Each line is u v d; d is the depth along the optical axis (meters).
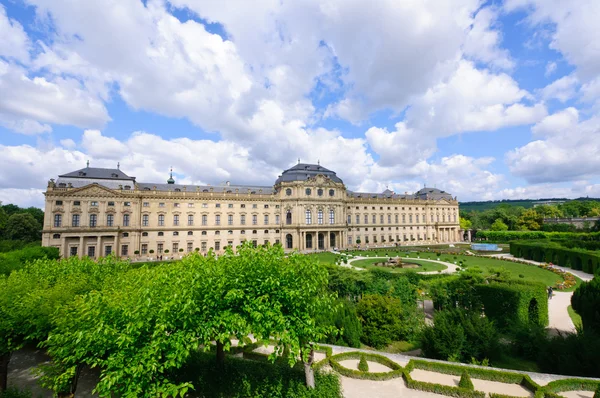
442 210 152.88
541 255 78.56
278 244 20.12
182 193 96.38
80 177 86.25
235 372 18.67
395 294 35.62
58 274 26.34
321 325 18.89
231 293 15.12
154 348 13.79
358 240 127.25
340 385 19.91
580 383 20.19
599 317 26.27
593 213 196.75
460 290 35.75
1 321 17.64
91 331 14.36
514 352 26.48
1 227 100.44
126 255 87.62
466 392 19.30
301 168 121.88
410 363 23.38
